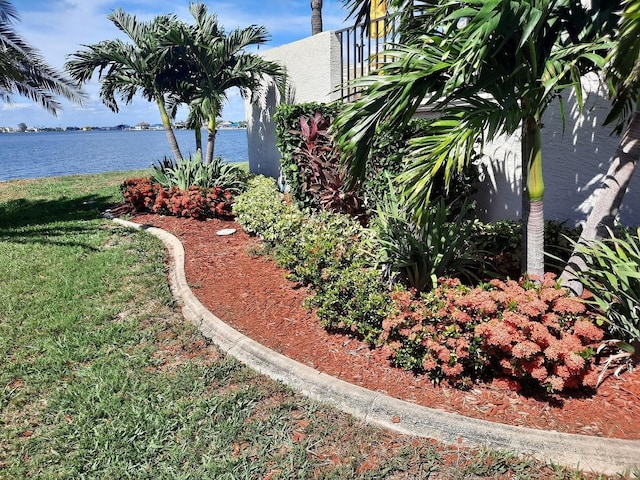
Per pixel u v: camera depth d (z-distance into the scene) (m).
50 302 4.39
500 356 2.66
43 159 31.05
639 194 3.97
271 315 3.92
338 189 5.69
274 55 9.69
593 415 2.44
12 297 4.52
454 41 2.50
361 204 5.73
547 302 2.81
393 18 3.72
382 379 2.88
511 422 2.42
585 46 2.66
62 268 5.35
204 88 9.72
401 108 2.70
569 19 3.00
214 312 4.04
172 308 4.20
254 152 11.40
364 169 3.18
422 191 2.93
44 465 2.35
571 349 2.52
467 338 2.69
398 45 3.07
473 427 2.35
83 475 2.26
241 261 5.41
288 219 5.43
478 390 2.71
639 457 2.11
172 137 10.60
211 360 3.29
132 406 2.76
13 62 9.44
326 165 5.81
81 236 6.77
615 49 2.32
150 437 2.50
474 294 2.83
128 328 3.83
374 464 2.24
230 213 7.80
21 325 3.95
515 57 2.64
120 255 5.80
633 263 2.72
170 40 9.20
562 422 2.40
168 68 10.06
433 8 3.15
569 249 3.90
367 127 2.87
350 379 2.90
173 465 2.29
